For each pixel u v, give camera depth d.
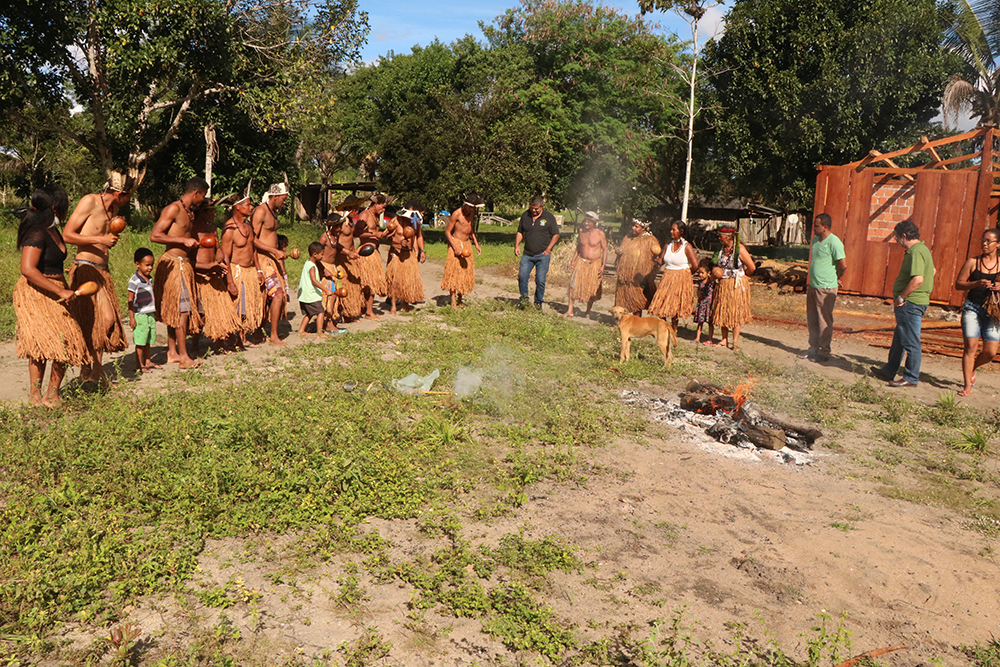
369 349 8.95
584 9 33.88
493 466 5.42
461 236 12.18
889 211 15.34
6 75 19.69
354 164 54.06
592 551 4.28
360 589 3.73
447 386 7.38
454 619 3.55
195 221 7.92
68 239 6.27
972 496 5.43
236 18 23.42
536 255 12.48
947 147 26.12
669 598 3.84
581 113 34.72
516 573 3.96
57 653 3.12
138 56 20.41
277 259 9.16
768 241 47.09
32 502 4.30
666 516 4.80
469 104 37.16
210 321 8.12
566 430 6.29
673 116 32.97
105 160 24.69
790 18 26.73
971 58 25.11
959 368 9.75
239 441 5.40
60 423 5.64
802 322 12.57
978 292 8.24
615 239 33.59
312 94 24.08
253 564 3.93
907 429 6.86
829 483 5.58
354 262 10.68
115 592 3.50
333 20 24.73
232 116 25.94
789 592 3.96
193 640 3.26
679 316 10.51
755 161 28.25
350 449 5.36
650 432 6.47
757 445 6.25
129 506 4.37
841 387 8.45
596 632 3.51
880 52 25.20
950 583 4.13
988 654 3.47
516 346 9.54
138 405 6.11
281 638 3.32
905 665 3.39
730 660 3.34
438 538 4.32
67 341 6.02
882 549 4.48
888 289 15.37
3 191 38.22
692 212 40.34
